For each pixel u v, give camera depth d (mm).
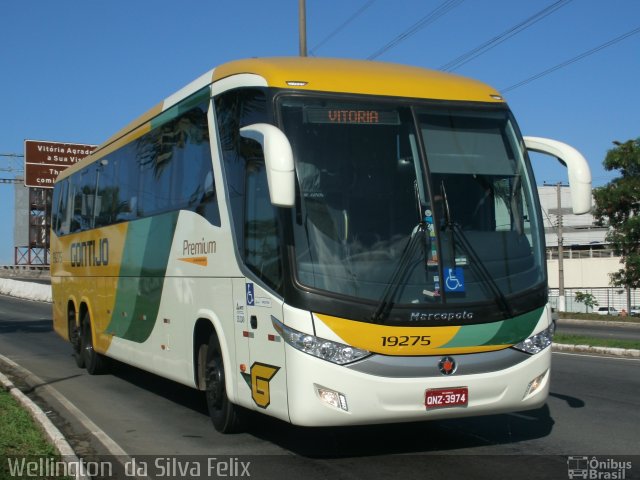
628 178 32500
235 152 7441
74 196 14305
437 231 6574
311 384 6109
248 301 7035
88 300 12961
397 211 6582
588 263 54500
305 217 6383
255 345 6895
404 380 6219
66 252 14641
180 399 10617
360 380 6121
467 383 6379
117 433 8312
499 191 7016
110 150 12055
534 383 6730
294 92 6738
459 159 6949
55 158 36688
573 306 46906
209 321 8070
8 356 15867
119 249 11234
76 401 10445
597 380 11930
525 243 6973
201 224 8242
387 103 6930
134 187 10719
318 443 7652
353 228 6434
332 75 7000
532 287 6785
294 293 6223
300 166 6492
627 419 8797
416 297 6336
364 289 6250
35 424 8203
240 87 7402
